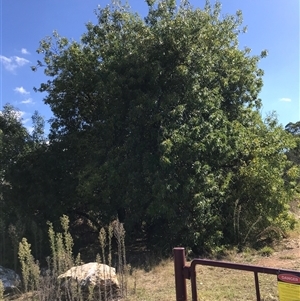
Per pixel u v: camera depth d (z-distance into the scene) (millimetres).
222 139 10828
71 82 13398
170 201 10391
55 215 12117
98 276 6945
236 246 10773
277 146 12289
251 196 11602
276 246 10656
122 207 11836
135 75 11688
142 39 11531
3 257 10469
